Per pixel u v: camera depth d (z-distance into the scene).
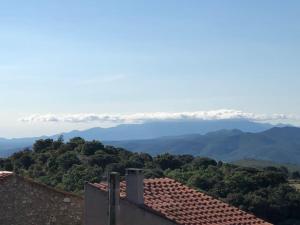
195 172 62.59
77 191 41.25
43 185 22.77
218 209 23.02
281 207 57.22
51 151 62.91
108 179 20.61
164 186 24.44
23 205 22.20
